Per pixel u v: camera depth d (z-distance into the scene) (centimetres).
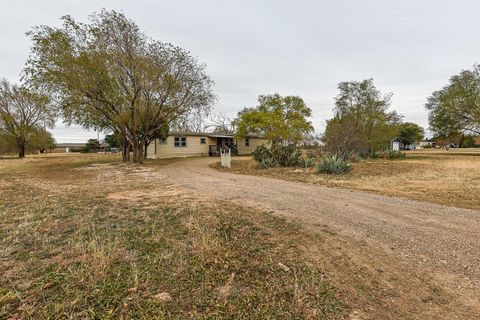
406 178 882
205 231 332
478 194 596
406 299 205
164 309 181
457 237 331
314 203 512
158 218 396
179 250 277
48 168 1323
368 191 647
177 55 1488
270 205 493
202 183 777
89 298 190
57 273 226
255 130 2544
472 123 2330
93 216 408
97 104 1402
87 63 1244
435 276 239
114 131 1827
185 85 1548
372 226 373
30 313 173
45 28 1239
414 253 286
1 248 280
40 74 1230
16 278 218
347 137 1584
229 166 1325
